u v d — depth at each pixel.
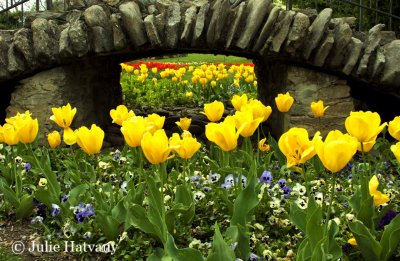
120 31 2.22
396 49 2.20
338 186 1.47
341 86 2.24
